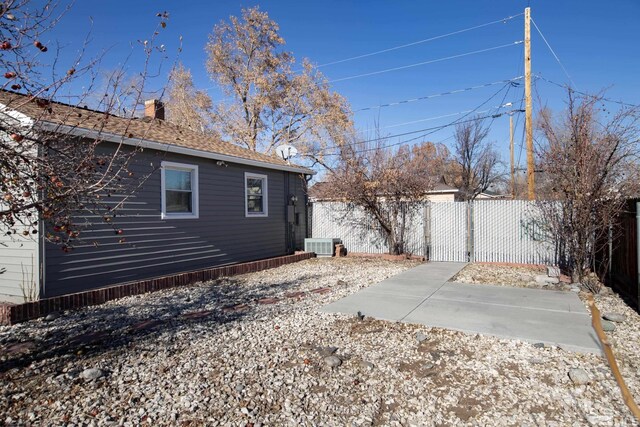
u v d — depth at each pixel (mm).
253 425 2914
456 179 33781
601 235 7773
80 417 3010
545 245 10711
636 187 7473
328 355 4207
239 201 10930
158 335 4895
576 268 8062
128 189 7199
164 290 7734
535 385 3508
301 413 3082
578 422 2906
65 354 4281
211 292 7531
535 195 11531
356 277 9055
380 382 3613
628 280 6695
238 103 25219
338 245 13414
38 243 6152
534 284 8070
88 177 3707
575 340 4500
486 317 5531
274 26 24703
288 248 13125
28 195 3303
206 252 9695
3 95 3527
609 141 7344
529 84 11914
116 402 3240
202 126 25234
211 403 3221
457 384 3564
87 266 6910
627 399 1806
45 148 3465
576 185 7688
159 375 3742
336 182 13398
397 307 6125
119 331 5059
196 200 9406
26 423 2932
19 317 5523
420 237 12438
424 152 32312
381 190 12609
